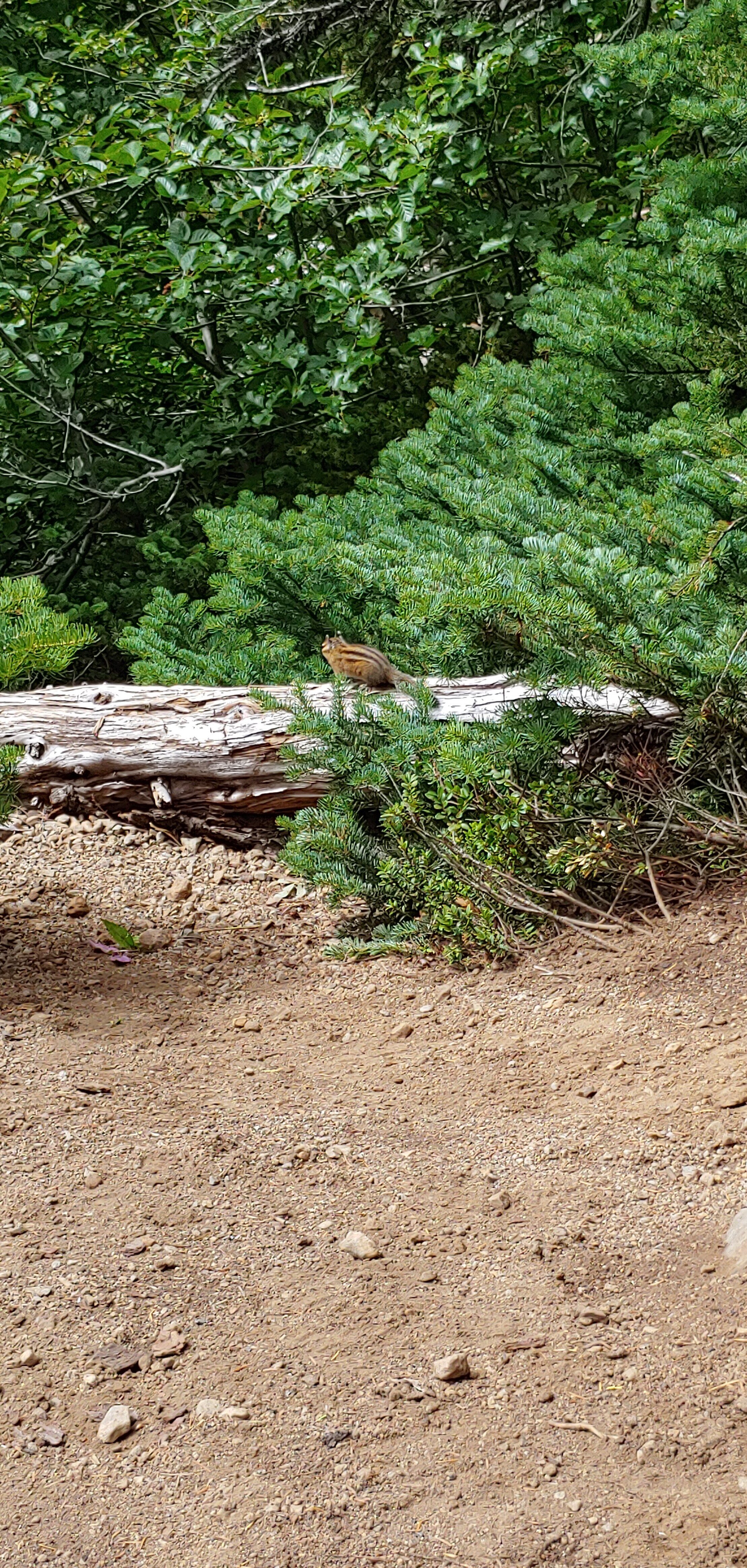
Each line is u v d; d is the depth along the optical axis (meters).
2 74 9.93
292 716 6.74
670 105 8.54
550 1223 3.91
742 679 5.41
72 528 11.28
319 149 10.23
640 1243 3.75
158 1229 3.91
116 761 6.90
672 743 5.80
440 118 11.42
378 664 6.53
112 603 10.27
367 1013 5.55
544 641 5.81
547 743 5.89
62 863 6.79
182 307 10.41
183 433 10.95
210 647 7.78
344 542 7.06
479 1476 2.96
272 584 7.35
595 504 7.06
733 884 5.73
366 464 11.20
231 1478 3.00
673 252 7.77
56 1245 3.80
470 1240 3.87
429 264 12.55
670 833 5.94
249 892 6.68
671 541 6.04
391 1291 3.64
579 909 5.93
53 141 9.61
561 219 11.92
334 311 10.26
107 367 11.25
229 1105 4.71
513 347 12.21
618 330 7.30
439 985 5.73
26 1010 5.35
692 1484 2.88
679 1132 4.25
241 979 5.86
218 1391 3.26
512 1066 4.92
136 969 5.88
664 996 5.13
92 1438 3.13
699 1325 3.37
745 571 5.89
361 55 13.32
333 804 6.53
